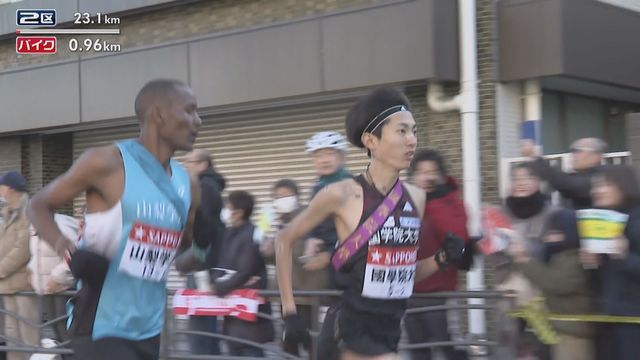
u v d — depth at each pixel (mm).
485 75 10070
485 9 10070
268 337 6762
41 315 7453
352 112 4352
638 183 5355
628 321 5301
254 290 6652
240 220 6844
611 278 5363
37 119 13891
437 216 5730
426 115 10555
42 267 7434
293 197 7676
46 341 7230
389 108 4234
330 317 4434
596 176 5469
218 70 11875
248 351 6680
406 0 10070
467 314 6371
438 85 10312
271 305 6980
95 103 13180
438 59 9906
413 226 4328
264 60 11398
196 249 4535
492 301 5824
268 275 7238
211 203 5156
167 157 3984
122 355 3846
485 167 10000
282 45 11219
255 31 11477
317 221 4289
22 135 14820
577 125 11555
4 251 7738
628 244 5293
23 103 14070
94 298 3838
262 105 11906
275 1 11844
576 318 5559
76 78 13398
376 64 10336
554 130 11109
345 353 4352
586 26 9984
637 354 5320
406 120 4238
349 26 10562
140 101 3945
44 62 14344
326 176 6391
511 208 6359
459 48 10148
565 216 5590
